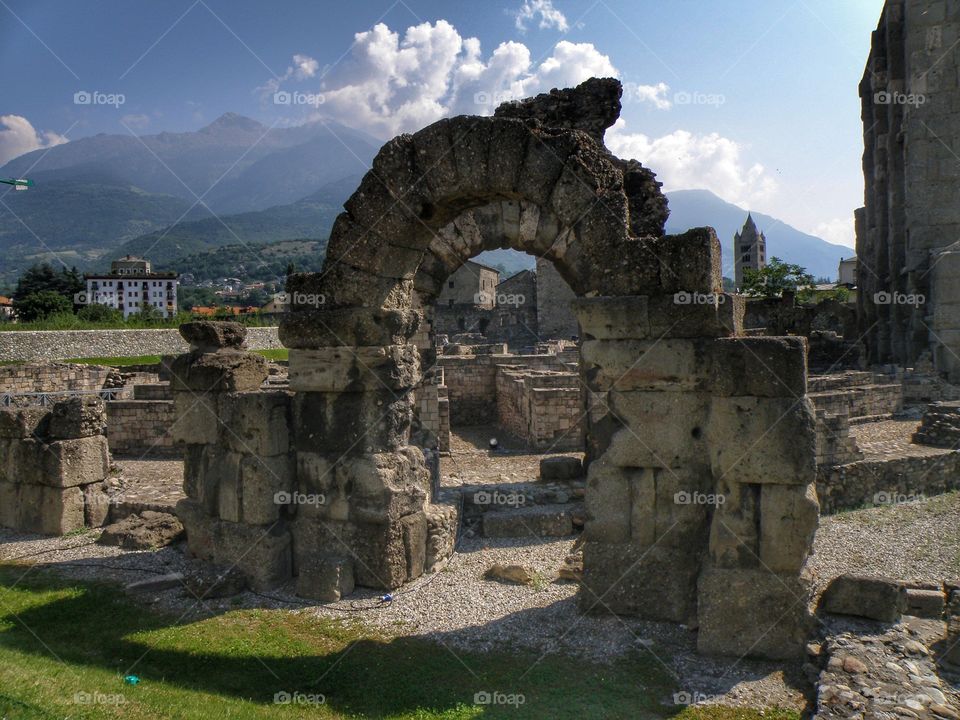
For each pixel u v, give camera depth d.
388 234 10.76
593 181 9.57
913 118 33.81
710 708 7.28
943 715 6.48
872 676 7.18
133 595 10.86
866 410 25.67
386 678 8.05
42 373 32.03
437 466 14.11
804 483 8.20
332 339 10.90
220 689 7.86
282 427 11.38
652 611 9.35
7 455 15.16
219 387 11.90
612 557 9.49
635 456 9.34
